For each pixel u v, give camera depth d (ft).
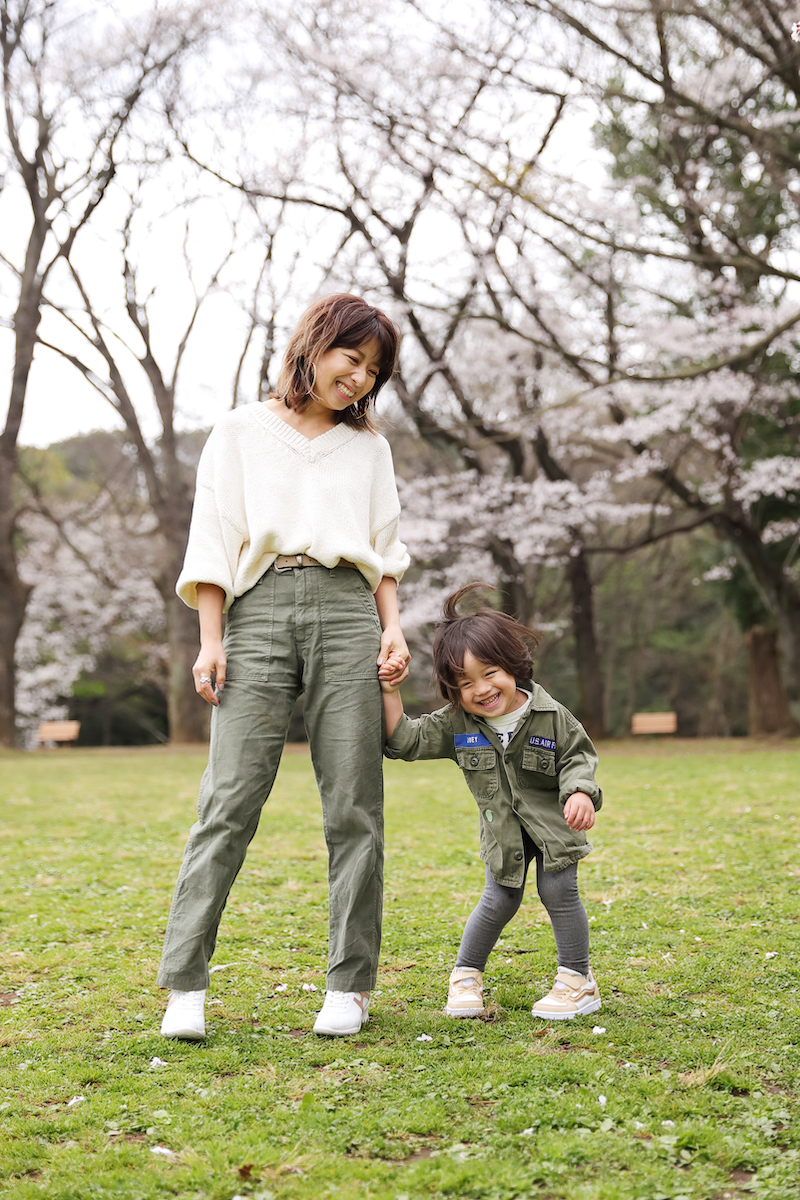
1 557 55.62
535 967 9.79
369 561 8.26
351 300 8.32
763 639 54.34
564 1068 6.88
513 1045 7.52
